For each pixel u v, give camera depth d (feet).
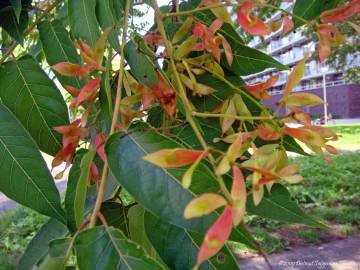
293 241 7.52
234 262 0.96
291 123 1.09
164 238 1.04
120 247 0.84
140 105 1.32
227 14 1.28
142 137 0.91
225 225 0.69
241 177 0.73
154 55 1.18
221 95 1.32
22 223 9.12
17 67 1.46
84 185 0.99
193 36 1.21
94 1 1.36
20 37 1.53
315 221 1.11
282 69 1.46
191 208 0.69
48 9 1.64
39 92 1.46
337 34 1.26
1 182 1.19
